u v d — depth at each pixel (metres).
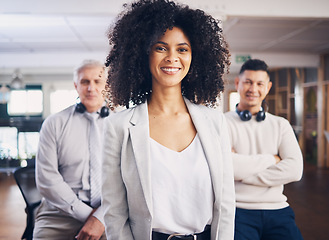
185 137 1.07
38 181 1.67
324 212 4.30
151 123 1.09
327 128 7.81
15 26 5.41
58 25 5.36
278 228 1.61
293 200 4.92
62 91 14.57
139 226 1.03
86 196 1.70
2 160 7.51
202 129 1.07
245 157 1.64
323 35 5.91
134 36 1.09
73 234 1.69
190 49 1.08
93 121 1.76
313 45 6.85
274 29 5.50
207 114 1.13
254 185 1.64
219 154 1.06
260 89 1.80
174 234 1.02
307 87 8.77
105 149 1.06
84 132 1.74
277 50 7.50
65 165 1.72
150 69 1.07
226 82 1.26
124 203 1.06
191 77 1.18
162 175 1.01
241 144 1.76
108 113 1.81
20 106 14.24
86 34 6.00
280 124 1.76
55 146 1.70
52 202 1.64
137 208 1.01
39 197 2.03
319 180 6.39
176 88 1.11
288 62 7.82
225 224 1.06
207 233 1.07
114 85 1.17
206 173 1.03
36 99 14.31
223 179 1.08
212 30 1.15
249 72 1.80
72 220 1.69
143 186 0.98
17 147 7.92
